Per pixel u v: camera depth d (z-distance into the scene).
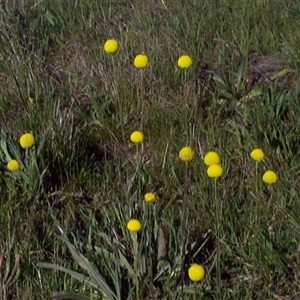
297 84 1.26
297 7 1.51
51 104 1.24
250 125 1.22
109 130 1.23
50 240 1.00
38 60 1.40
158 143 1.20
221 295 0.88
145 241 0.91
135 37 1.45
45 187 1.11
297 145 1.15
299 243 0.96
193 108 1.23
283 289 0.92
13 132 1.18
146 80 1.31
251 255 0.95
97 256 0.93
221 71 1.36
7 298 0.91
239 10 1.53
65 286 0.91
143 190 1.08
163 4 1.57
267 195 1.05
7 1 1.57
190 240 0.97
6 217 1.01
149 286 0.89
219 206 1.00
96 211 1.07
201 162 1.10
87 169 1.14
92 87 1.32
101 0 1.61
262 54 1.43
